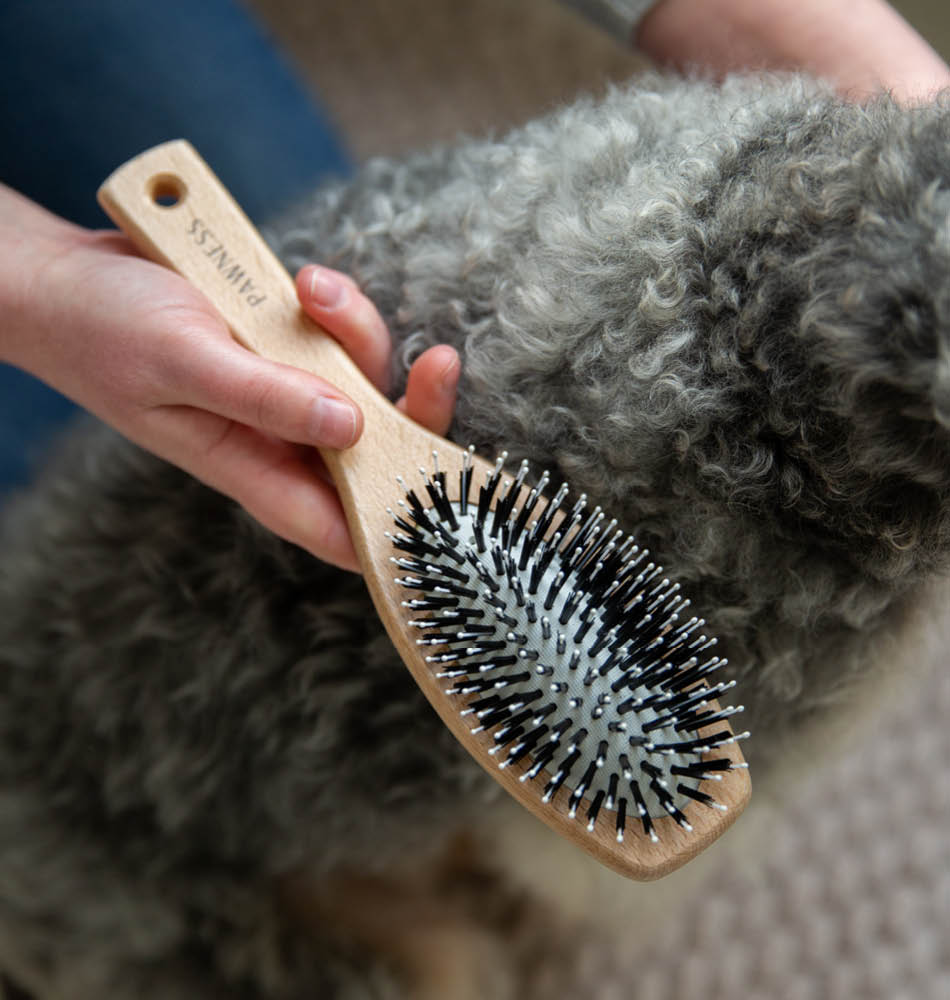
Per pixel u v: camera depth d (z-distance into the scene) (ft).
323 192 2.40
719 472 1.63
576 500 1.79
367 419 1.86
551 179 1.88
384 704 1.94
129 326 1.90
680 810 1.60
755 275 1.58
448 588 1.63
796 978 3.49
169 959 2.41
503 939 3.02
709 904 3.59
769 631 1.79
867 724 2.22
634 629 1.64
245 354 1.83
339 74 4.52
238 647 1.99
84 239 2.25
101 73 3.31
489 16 4.50
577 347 1.73
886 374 1.44
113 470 2.26
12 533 2.47
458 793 2.02
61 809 2.29
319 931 2.53
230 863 2.32
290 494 1.87
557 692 1.57
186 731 2.08
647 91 2.05
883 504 1.57
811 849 3.64
